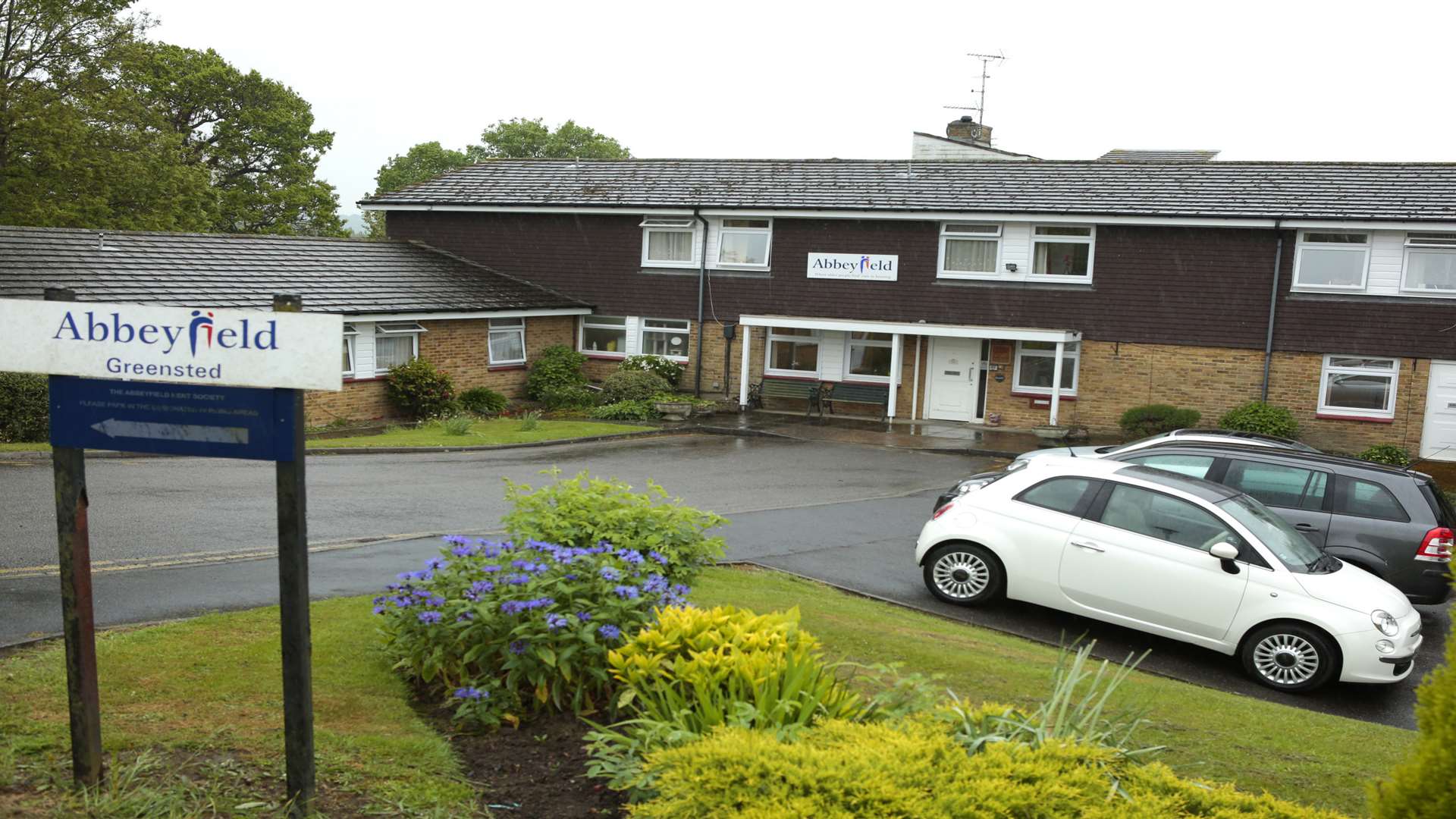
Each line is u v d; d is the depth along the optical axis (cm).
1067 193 2636
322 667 655
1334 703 907
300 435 441
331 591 927
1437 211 2309
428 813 455
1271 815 395
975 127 3653
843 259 2775
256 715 567
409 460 1895
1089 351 2594
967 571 1076
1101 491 1022
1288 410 2422
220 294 2248
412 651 611
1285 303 2423
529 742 545
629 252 2959
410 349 2545
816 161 3059
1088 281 2577
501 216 3059
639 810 385
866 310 2772
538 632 565
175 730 533
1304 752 664
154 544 1082
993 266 2666
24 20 3231
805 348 2862
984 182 2773
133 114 3488
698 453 2141
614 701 555
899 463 2116
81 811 430
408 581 616
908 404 2773
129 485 1421
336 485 1546
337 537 1186
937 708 488
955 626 983
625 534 839
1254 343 2455
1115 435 2517
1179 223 2456
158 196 3534
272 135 4525
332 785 477
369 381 2431
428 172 5791
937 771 391
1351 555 1130
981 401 2712
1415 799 356
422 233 3142
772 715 473
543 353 2912
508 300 2802
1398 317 2342
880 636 845
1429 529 1120
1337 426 2406
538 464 1909
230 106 4475
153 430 450
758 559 1244
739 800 369
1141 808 379
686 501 1617
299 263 2583
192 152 4269
